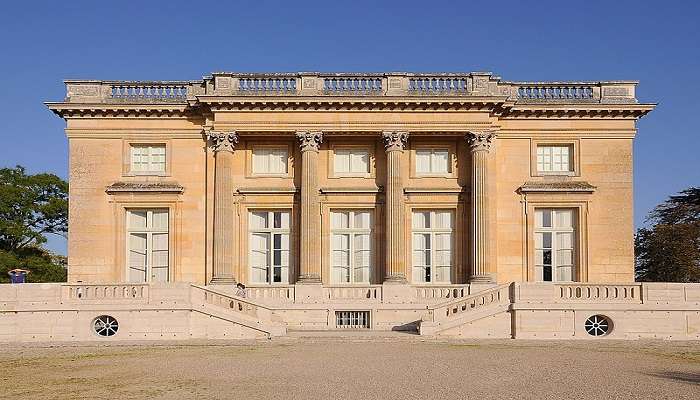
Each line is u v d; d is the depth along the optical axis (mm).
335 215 38219
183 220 37625
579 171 38062
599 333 31188
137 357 24422
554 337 30812
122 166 37875
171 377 19672
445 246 38062
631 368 21156
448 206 37750
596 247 37594
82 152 37781
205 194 37719
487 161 37062
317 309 35125
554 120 38219
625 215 37750
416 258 38062
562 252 38062
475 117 37188
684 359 23609
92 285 31406
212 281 36500
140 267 37938
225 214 37000
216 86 37344
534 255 37750
